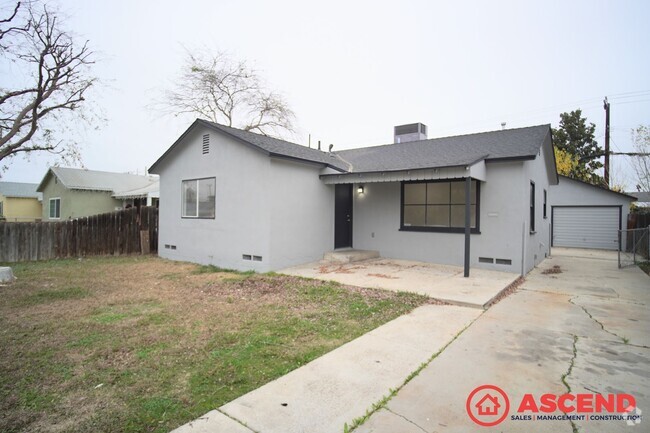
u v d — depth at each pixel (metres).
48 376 3.18
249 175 8.84
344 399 2.76
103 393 2.88
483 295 6.04
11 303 5.79
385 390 2.91
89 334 4.30
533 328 4.56
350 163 11.26
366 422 2.45
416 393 2.87
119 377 3.17
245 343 4.00
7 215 29.23
